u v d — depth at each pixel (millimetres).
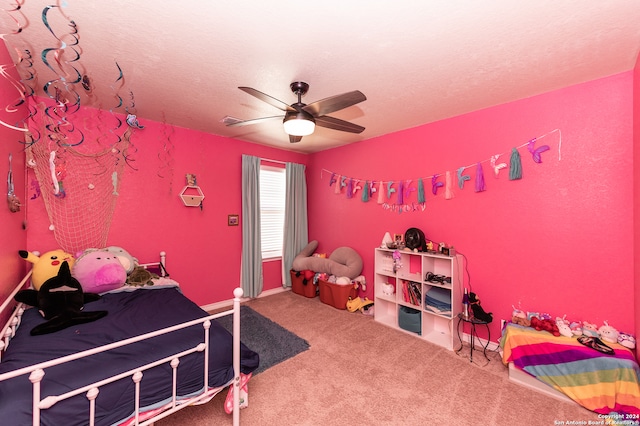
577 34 1557
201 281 3537
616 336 1945
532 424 1688
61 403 1089
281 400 1888
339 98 1746
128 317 1899
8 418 999
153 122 3100
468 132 2754
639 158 1762
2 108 1604
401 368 2279
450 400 1897
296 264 4223
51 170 2230
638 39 1593
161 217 3178
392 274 3162
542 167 2314
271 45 1662
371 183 3672
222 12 1379
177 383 1413
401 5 1332
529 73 1997
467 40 1611
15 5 1305
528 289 2393
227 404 1612
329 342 2719
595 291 2080
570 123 2182
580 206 2145
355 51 1721
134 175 2971
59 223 2535
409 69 1941
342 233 4121
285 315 3400
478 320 2521
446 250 2775
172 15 1400
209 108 2703
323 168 4445
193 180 3391
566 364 1929
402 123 3098
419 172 3160
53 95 2316
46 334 1636
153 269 3115
